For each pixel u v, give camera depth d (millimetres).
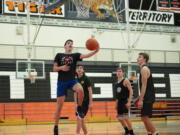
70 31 17438
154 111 16516
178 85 17891
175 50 19328
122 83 6922
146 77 4980
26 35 16500
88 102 6480
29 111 14562
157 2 19531
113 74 16734
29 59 13805
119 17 18531
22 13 16594
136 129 9438
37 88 15367
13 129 10516
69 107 15141
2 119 13688
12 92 14914
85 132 6414
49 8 15562
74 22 17625
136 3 19438
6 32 16125
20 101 14914
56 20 17250
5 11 16312
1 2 16766
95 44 4875
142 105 4949
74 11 17828
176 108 17234
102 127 10664
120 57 17578
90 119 14586
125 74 14406
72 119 14828
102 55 17219
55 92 15609
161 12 19500
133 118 15133
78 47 17156
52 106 15008
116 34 18297
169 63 18422
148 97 5023
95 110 15445
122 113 6992
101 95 16281
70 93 15555
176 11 19828
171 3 19781
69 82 4973
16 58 15727
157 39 19062
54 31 17109
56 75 15914
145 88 4957
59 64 5051
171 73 17969
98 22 18078
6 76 15070
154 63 18094
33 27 16703
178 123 12203
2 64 15203
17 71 13688
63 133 8320
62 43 17156
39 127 11555
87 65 16531
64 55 5062
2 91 14805
